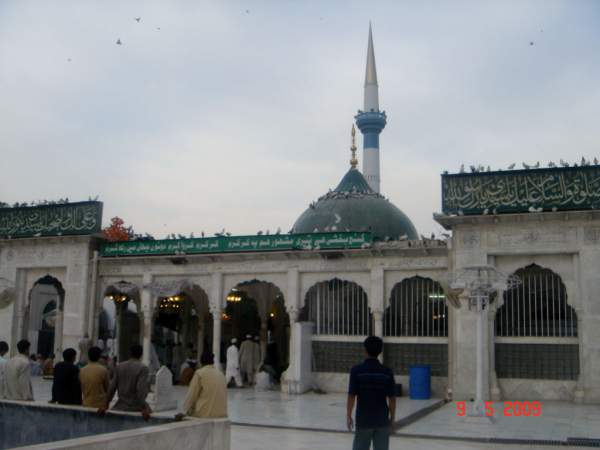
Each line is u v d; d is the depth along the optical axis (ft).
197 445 28.81
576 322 72.23
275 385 89.04
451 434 48.80
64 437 32.91
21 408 34.19
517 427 52.34
